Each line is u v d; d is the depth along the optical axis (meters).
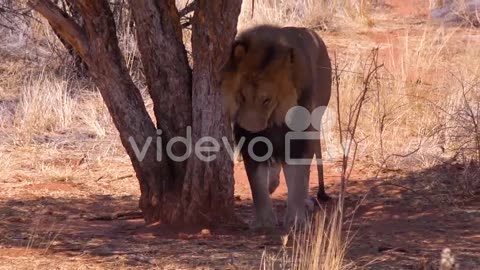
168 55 10.73
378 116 15.84
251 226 10.96
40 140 16.42
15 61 20.25
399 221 11.41
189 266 9.14
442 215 11.73
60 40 19.41
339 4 25.39
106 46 10.61
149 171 10.94
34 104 17.33
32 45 20.89
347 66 18.89
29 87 18.02
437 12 26.38
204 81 10.49
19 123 17.02
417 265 9.08
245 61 10.66
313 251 8.71
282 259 9.17
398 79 17.84
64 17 10.59
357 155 15.13
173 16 10.75
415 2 27.31
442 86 17.64
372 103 16.70
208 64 10.45
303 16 24.89
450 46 22.09
